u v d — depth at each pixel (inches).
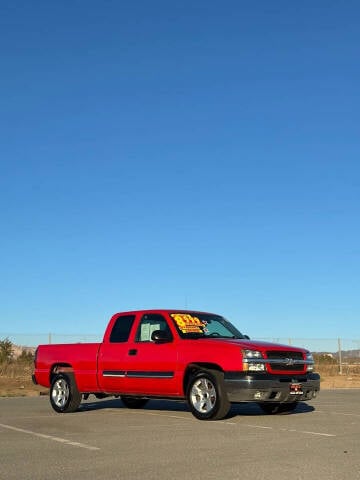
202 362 473.1
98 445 366.6
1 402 687.1
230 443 368.8
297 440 379.2
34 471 297.4
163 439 384.8
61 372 562.9
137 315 533.6
